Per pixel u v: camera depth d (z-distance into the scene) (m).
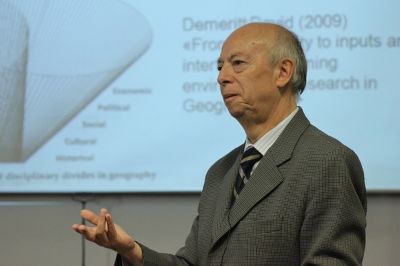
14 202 4.37
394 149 4.23
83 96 4.32
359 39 4.29
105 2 4.36
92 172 4.27
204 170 4.27
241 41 2.27
